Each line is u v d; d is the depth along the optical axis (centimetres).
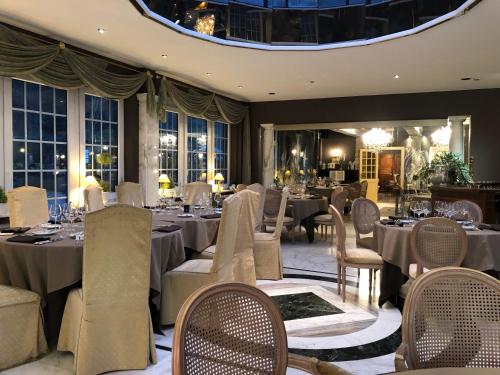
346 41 542
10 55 451
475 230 379
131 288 262
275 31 552
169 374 259
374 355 291
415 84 795
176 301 333
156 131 692
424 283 152
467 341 148
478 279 151
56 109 546
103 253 253
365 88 838
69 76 527
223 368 123
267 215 705
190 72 705
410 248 358
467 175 810
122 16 445
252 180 1035
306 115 976
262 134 1025
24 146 504
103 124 626
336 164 1633
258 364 129
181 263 356
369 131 1416
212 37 527
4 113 478
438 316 149
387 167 1673
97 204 473
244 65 653
